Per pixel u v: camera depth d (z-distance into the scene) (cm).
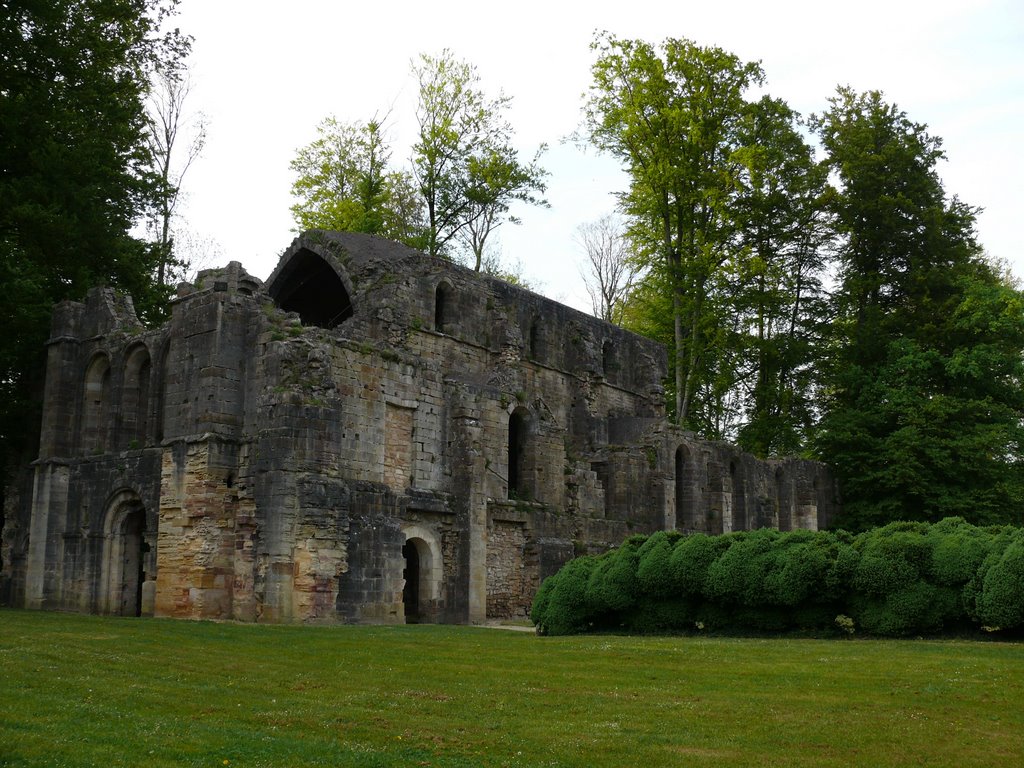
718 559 2742
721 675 2031
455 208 6900
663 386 6306
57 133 4050
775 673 2025
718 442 5975
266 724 1556
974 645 2305
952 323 6247
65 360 4388
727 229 6119
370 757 1361
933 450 5828
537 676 2058
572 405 5453
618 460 5231
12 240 4169
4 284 4009
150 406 4041
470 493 4025
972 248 6731
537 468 4650
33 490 4366
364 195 6819
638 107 5862
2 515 4694
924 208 6656
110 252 4462
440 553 3962
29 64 3844
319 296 4994
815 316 6888
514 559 4331
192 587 3416
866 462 6188
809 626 2616
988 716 1641
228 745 1388
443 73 6869
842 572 2556
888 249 6738
